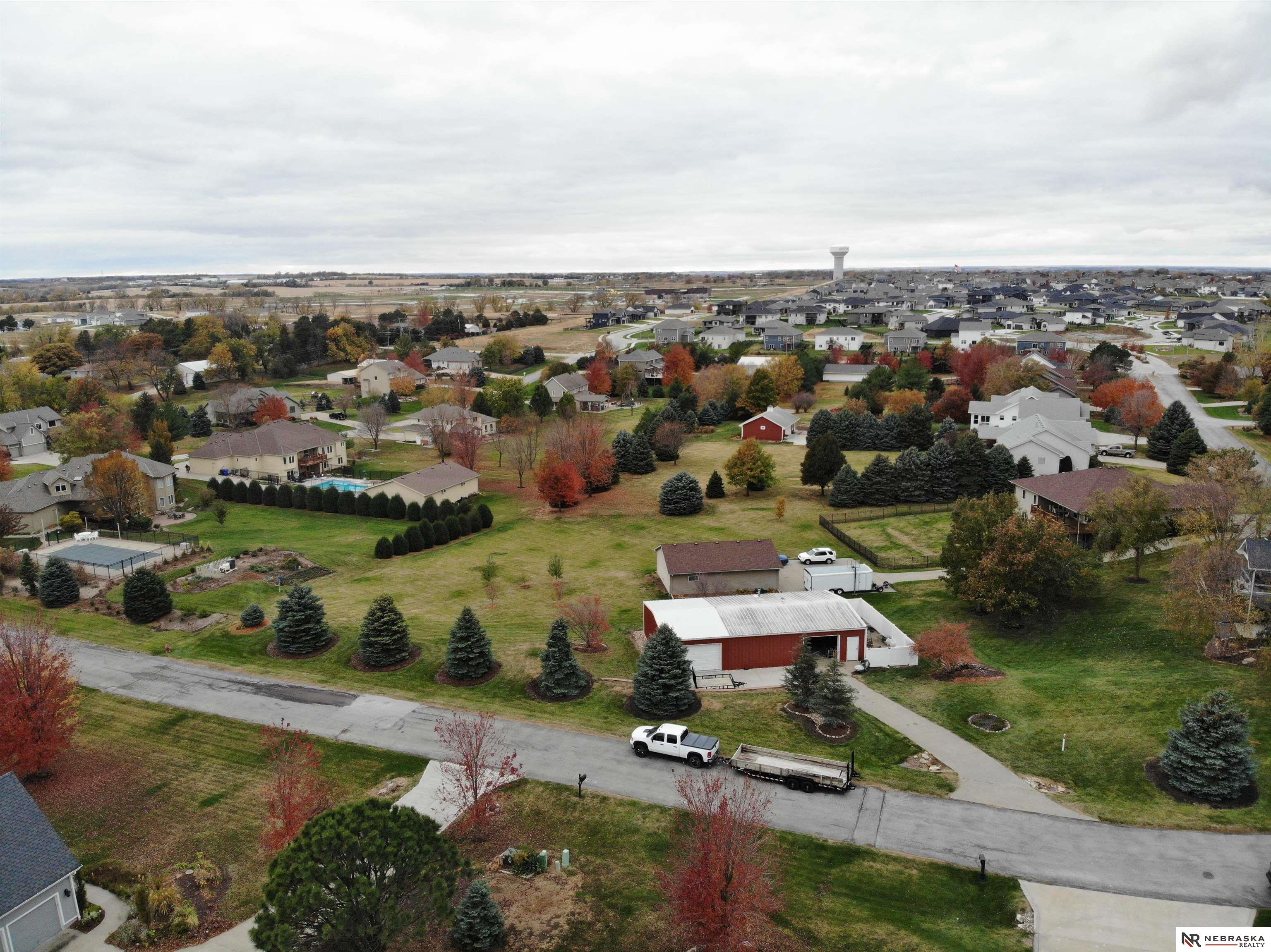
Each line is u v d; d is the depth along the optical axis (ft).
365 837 72.90
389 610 146.41
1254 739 110.42
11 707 106.93
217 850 97.04
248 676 141.08
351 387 511.81
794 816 101.35
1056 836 96.73
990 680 138.41
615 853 94.84
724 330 626.23
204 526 241.76
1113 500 174.09
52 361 510.17
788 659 149.69
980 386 401.90
